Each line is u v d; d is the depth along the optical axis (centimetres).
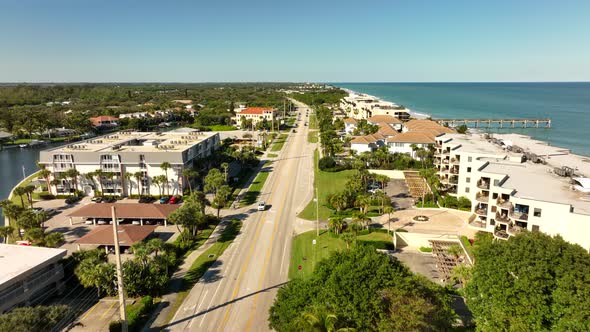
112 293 5675
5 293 4966
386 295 4016
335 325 3612
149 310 5406
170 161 10488
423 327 3803
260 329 5003
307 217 8975
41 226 8025
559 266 3962
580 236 5684
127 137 13938
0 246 6044
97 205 8856
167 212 8625
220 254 7156
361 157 12988
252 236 7962
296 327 3725
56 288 5784
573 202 6181
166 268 6144
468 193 9275
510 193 6612
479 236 6800
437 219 8462
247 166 13775
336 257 4644
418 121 18075
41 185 11469
